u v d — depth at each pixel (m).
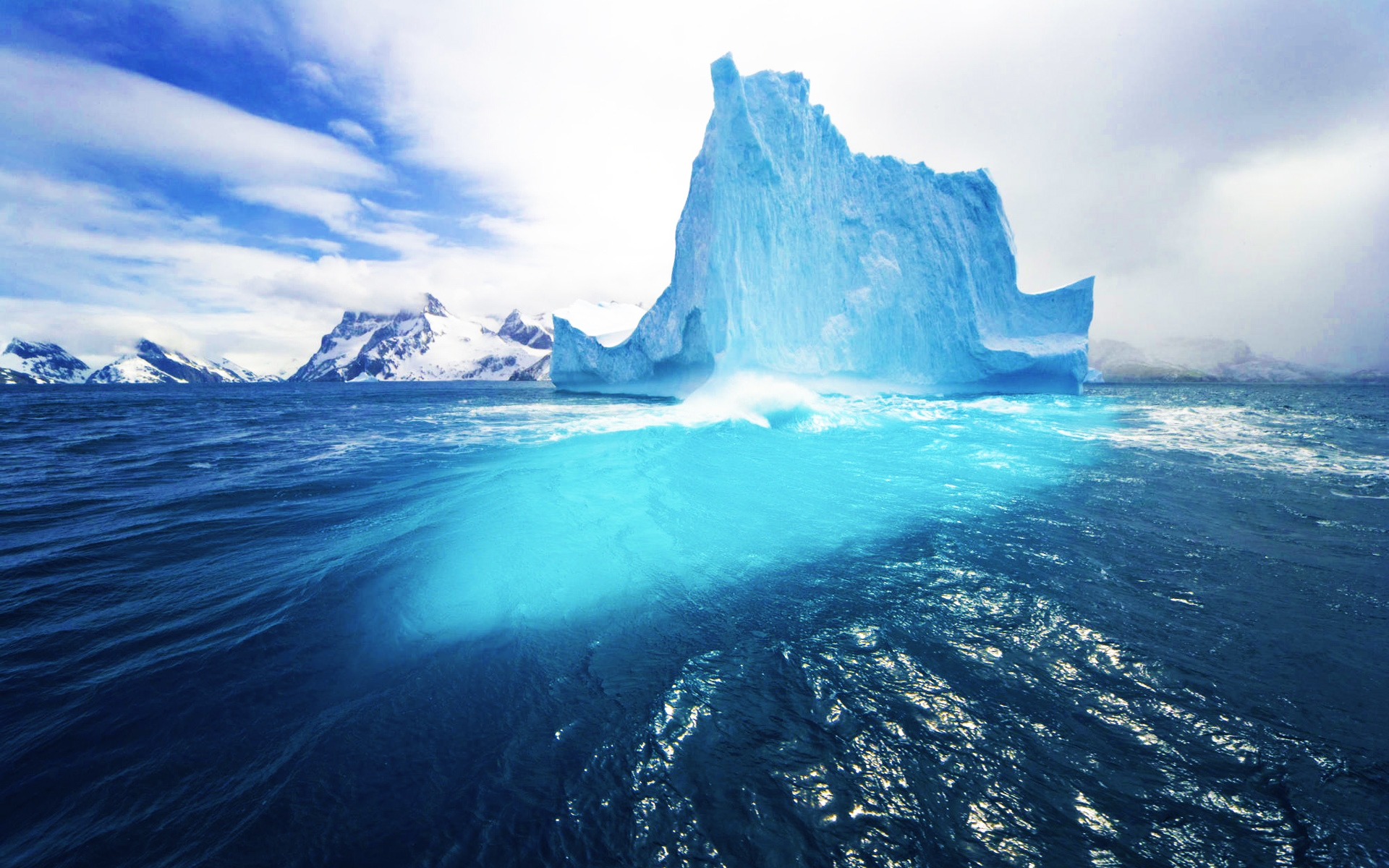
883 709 2.23
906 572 3.64
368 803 1.82
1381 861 1.53
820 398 14.09
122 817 1.77
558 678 2.50
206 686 2.44
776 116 17.22
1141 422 11.73
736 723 2.17
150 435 11.84
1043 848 1.61
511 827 1.72
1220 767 1.89
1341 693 2.28
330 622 3.01
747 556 3.96
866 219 19.31
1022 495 5.63
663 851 1.63
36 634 2.89
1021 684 2.38
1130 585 3.40
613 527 4.56
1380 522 4.63
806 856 1.60
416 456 7.89
